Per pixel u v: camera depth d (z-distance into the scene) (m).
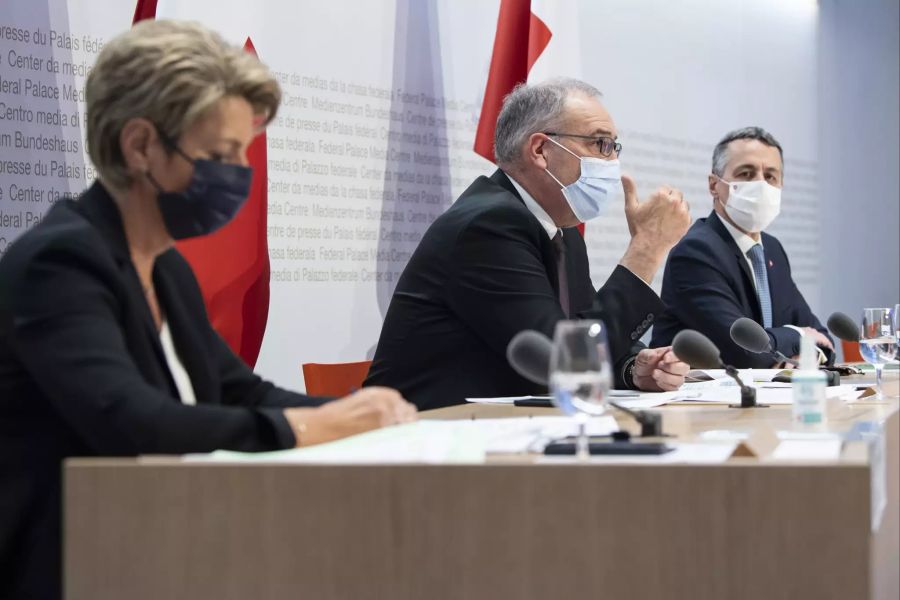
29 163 3.24
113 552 1.22
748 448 1.34
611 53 5.68
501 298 2.63
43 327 1.43
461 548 1.19
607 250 5.57
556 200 2.91
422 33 4.58
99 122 1.61
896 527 1.72
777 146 4.54
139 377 1.45
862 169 7.91
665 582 1.17
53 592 1.44
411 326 2.74
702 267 4.30
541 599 1.18
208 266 3.46
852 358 4.76
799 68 7.25
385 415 1.62
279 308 3.98
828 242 7.54
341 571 1.20
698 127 6.31
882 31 8.14
